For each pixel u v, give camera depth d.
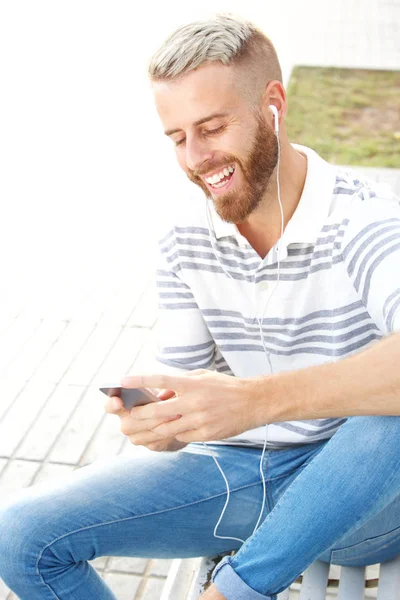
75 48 8.51
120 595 2.38
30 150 6.13
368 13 9.23
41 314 3.95
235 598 1.53
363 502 1.47
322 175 1.69
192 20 1.63
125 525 1.71
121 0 10.13
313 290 1.72
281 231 1.70
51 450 3.00
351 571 1.87
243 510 1.78
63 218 4.99
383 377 1.43
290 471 1.80
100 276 4.26
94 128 6.45
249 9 9.47
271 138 1.65
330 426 1.79
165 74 1.58
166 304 1.89
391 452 1.45
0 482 2.86
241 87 1.59
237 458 1.82
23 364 3.56
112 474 1.77
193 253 1.81
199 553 1.85
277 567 1.51
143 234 4.70
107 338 3.71
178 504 1.75
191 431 1.58
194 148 1.62
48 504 1.69
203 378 1.56
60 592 1.69
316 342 1.77
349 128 6.18
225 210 1.69
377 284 1.56
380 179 5.19
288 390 1.51
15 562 1.65
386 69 7.47
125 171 5.61
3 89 7.52
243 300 1.79
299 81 7.29
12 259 4.52
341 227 1.66
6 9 10.09
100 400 3.27
